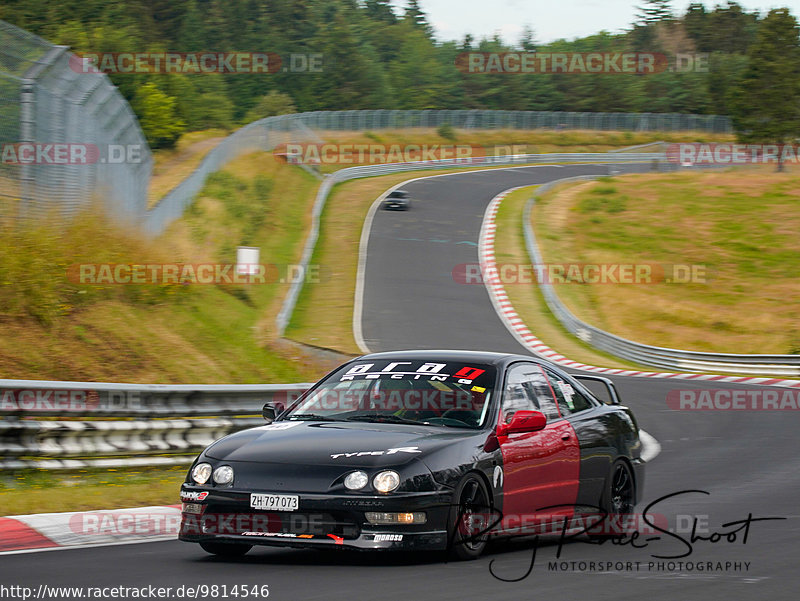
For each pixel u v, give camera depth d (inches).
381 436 771.4
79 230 2198.6
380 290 4766.2
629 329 4803.2
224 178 5191.9
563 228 6565.0
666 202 7111.2
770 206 6924.2
